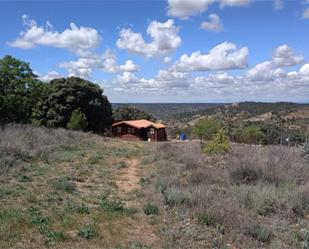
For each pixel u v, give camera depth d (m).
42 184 11.94
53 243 6.95
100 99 56.72
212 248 7.32
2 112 35.81
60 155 19.02
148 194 11.64
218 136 20.77
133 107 80.06
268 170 13.62
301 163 15.19
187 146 27.55
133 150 27.09
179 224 8.62
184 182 13.34
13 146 16.97
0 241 6.75
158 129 56.16
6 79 35.75
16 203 9.41
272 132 47.53
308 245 7.48
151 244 7.37
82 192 11.59
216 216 8.70
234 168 13.98
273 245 7.51
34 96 38.12
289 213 9.50
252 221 8.63
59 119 52.19
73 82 54.31
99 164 18.20
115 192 12.07
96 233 7.65
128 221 8.78
